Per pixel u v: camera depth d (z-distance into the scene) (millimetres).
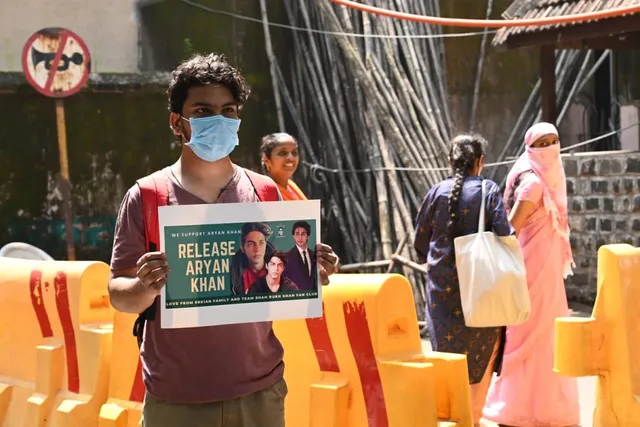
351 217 10531
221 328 2928
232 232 2889
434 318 5301
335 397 4070
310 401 4148
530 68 12195
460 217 5215
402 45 10461
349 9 10508
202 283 2861
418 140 10125
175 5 11258
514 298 5027
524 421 5801
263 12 11453
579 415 5949
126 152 10984
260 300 2918
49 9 10719
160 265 2736
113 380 4668
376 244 10234
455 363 4102
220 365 2922
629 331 4934
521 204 5668
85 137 10805
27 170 10609
